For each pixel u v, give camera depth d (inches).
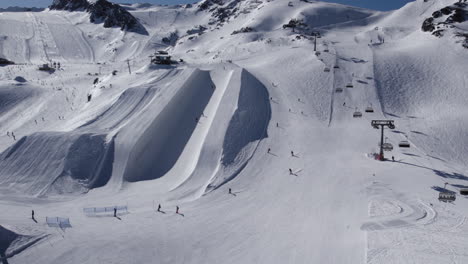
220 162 1855.3
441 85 2989.7
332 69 3307.1
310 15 6830.7
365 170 1780.3
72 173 1747.0
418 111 2701.8
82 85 4097.0
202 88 2864.2
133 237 1205.1
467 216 1278.3
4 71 5034.5
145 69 3560.5
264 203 1486.2
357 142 2166.6
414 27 5639.8
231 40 5895.7
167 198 1577.3
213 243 1183.6
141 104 2456.9
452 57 3405.5
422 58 3476.9
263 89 2883.9
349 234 1181.1
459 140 2267.5
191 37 7372.1
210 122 2265.0
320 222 1293.1
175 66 3641.7
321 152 2020.2
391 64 3378.4
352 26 6555.1
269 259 1077.8
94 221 1328.7
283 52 4138.8
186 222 1328.7
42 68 5049.2
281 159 1931.6
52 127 2807.6
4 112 3472.0
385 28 5561.0
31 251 1106.7
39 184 1673.2
